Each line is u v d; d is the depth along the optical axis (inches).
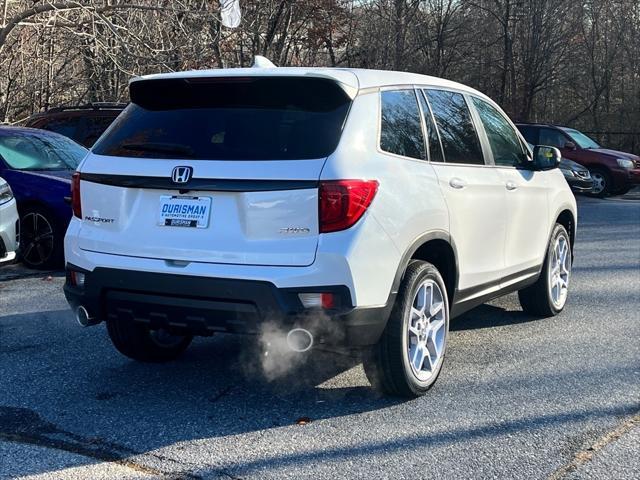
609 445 159.2
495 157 229.1
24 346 230.1
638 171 756.0
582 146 779.4
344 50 901.8
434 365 190.5
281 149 163.0
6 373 205.2
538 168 246.8
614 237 465.1
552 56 1063.0
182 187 165.5
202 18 584.7
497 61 1040.8
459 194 198.7
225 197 162.7
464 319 266.5
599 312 276.1
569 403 183.5
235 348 231.3
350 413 177.0
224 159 164.6
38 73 651.5
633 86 1177.4
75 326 252.8
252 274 158.1
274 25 719.1
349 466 148.9
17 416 174.7
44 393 190.1
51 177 352.2
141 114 183.0
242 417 174.9
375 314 164.7
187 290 163.2
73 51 668.1
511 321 263.4
